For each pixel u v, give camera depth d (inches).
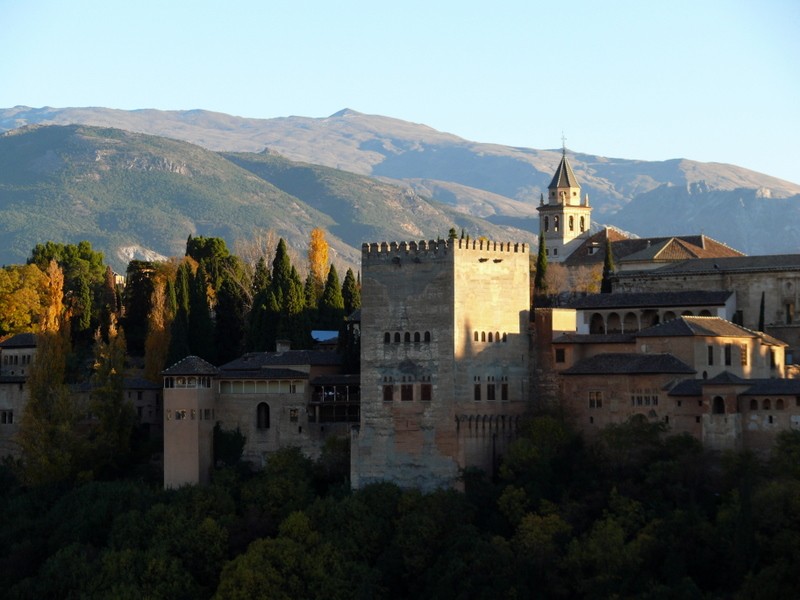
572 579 7731.3
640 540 7637.8
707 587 7455.7
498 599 7568.9
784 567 7190.0
